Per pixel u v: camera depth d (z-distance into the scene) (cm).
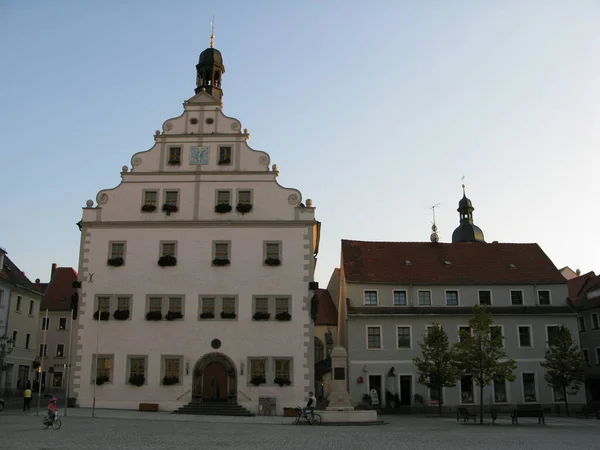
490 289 5125
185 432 2498
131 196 4272
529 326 4994
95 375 3975
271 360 3969
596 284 5569
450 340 4878
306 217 4206
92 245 4188
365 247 5459
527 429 3056
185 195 4266
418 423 3488
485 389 4822
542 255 5534
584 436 2617
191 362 3975
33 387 5922
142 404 3872
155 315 4028
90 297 4100
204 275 4116
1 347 4672
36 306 6019
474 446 2103
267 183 4269
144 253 4166
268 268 4122
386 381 4750
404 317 4888
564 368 4622
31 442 1966
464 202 7769
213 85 4675
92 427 2631
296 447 1989
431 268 5281
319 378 5509
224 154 4341
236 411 3800
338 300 5872
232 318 4031
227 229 4197
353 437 2431
